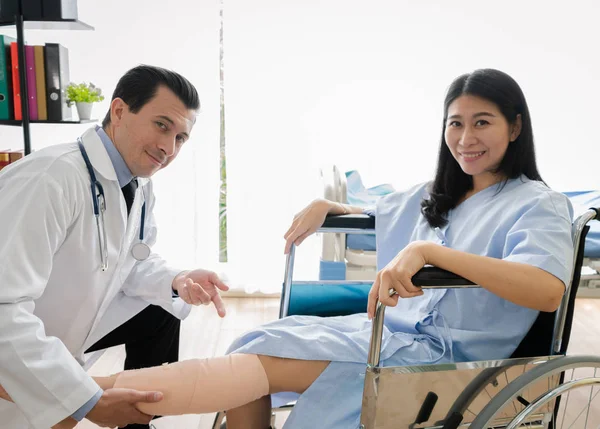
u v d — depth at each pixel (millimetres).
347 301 1341
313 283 1328
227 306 2613
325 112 2596
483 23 2617
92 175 1069
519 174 1122
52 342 930
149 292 1347
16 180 990
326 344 998
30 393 910
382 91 2613
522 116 1090
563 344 1016
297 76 2545
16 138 2463
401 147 2672
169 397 929
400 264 898
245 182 2596
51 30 2367
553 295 908
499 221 1069
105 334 1329
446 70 2629
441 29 2594
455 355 1057
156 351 1466
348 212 1334
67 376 905
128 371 981
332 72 2564
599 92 2742
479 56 2646
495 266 899
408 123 2654
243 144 2566
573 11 2646
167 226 2582
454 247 1128
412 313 1146
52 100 2133
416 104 2641
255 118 2551
